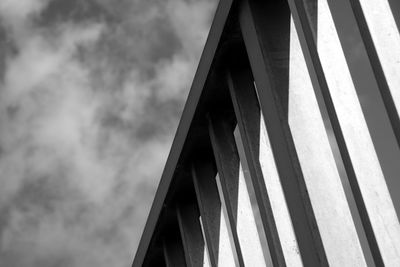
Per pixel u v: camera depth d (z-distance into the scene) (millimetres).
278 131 5750
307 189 5492
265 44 6066
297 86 5887
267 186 6262
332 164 5621
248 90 6852
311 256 5379
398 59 4754
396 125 4598
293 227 5652
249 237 6836
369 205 4863
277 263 5922
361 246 5336
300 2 5438
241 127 6664
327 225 5398
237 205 6996
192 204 8523
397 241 4781
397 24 4820
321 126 5746
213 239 7562
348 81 5230
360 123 5102
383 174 4887
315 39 5316
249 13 6219
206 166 7977
